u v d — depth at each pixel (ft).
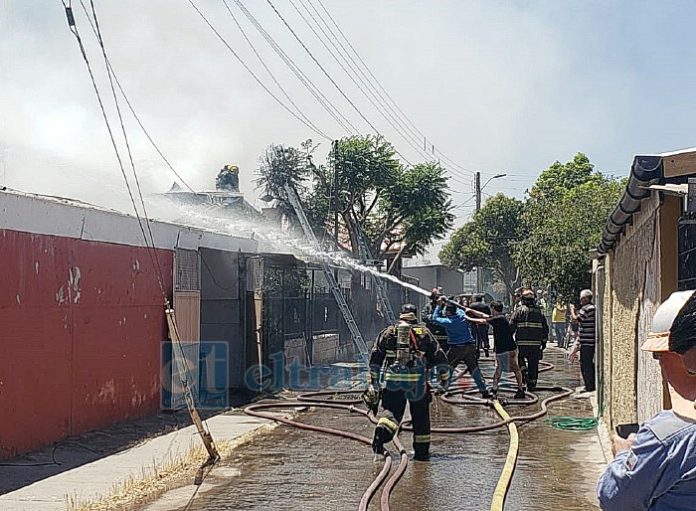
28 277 33.09
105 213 38.86
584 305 55.93
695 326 8.53
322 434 39.40
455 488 28.40
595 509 25.41
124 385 40.88
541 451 34.83
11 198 31.83
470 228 159.74
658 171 16.88
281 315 58.44
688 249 17.58
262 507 25.85
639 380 24.07
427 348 33.45
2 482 28.60
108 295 39.40
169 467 30.91
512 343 51.29
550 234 80.02
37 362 33.71
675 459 8.38
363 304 88.17
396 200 116.67
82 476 29.73
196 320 48.85
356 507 25.88
